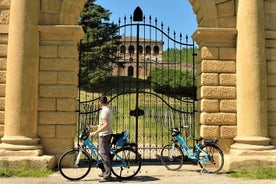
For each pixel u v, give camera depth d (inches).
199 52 482.9
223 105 463.5
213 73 466.6
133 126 853.8
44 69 455.5
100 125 378.6
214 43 470.9
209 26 474.9
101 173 417.1
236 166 431.2
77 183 364.2
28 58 438.6
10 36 442.3
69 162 441.1
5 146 424.5
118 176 382.9
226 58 470.6
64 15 464.4
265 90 452.4
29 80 438.0
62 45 458.0
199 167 463.5
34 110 441.4
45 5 462.0
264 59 455.2
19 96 432.5
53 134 448.8
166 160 503.8
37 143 440.8
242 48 456.8
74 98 458.0
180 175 411.5
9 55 440.8
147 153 625.0
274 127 459.2
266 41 467.5
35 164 416.8
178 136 453.1
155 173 423.5
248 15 454.6
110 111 378.3
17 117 431.2
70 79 455.2
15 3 443.5
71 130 449.7
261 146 440.5
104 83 676.7
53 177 393.4
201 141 465.7
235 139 454.3
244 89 451.2
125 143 388.8
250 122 445.1
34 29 446.9
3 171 401.7
